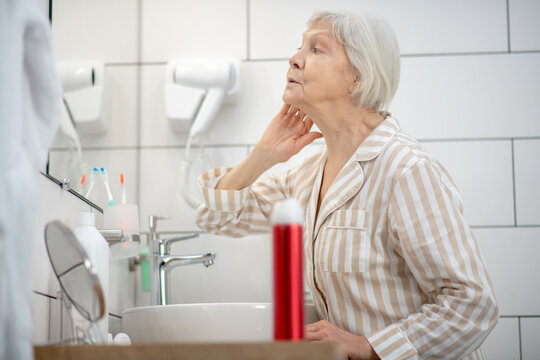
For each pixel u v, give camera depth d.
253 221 1.70
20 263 0.69
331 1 2.30
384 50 1.42
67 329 1.08
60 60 1.46
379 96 1.44
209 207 1.63
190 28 2.31
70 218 1.25
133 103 2.19
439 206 1.27
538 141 2.21
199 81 2.16
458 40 2.28
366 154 1.37
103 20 1.86
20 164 0.71
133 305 2.11
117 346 0.67
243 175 1.61
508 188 2.19
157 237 2.04
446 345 1.22
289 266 0.69
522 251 2.15
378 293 1.31
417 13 2.29
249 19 2.31
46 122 0.83
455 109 2.24
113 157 1.91
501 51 2.27
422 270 1.26
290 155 1.58
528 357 2.09
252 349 0.63
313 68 1.40
